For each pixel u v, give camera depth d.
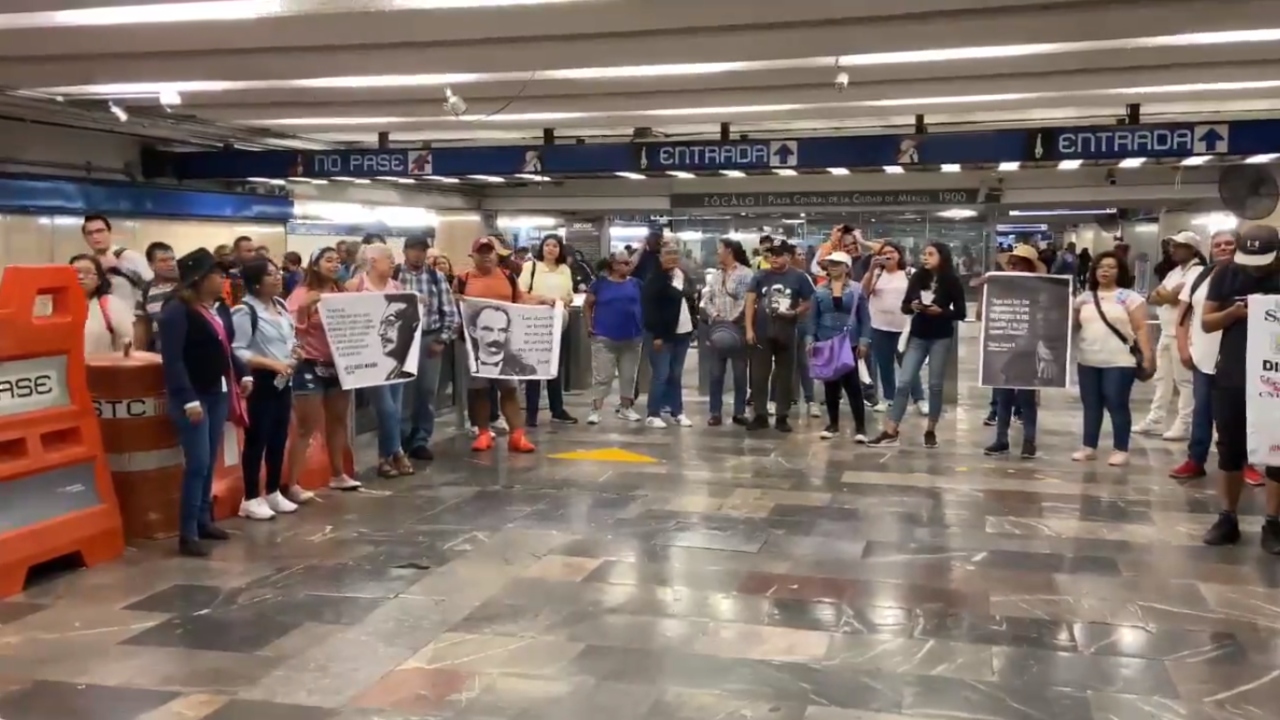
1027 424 8.55
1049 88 9.48
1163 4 6.59
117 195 12.57
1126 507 6.85
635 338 10.23
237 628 4.66
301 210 16.31
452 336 8.41
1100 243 23.23
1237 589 5.18
